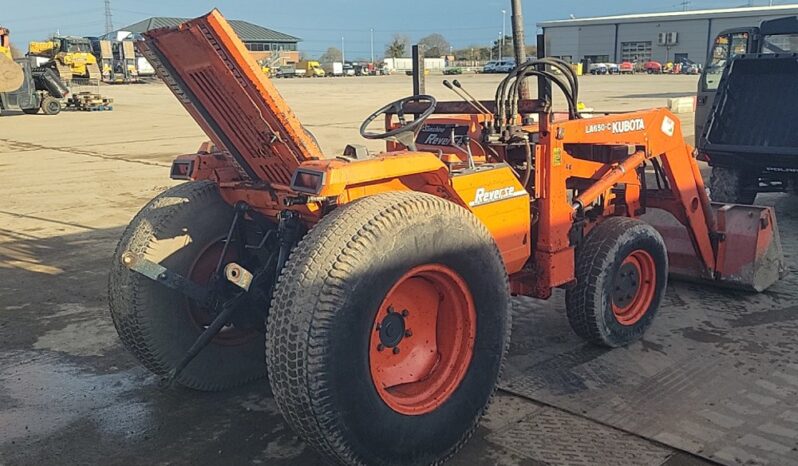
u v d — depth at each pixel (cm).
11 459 343
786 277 583
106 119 2394
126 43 5588
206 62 314
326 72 7862
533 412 372
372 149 1298
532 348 456
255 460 337
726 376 408
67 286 607
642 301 468
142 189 1081
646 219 571
